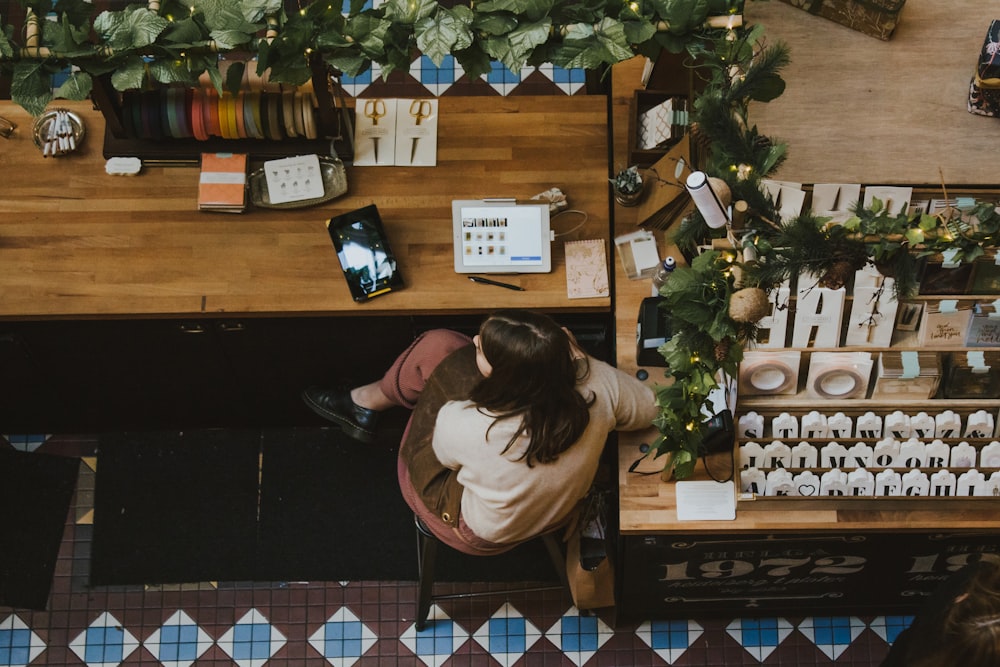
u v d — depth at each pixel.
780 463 3.61
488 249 4.02
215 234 4.08
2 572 4.49
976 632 2.57
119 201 4.11
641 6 3.32
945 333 3.54
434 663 4.40
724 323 2.87
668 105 4.00
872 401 3.60
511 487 3.37
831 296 3.47
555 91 5.16
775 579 4.09
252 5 3.34
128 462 4.66
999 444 3.55
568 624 4.44
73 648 4.41
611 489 4.02
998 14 3.96
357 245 4.00
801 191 3.76
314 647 4.43
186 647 4.42
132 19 3.31
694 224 3.11
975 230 2.82
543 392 3.26
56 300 3.97
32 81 3.34
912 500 3.59
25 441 4.68
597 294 4.00
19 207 4.09
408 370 4.03
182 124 3.99
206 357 4.23
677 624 4.45
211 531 4.57
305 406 4.55
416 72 5.15
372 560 4.54
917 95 3.88
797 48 3.92
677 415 3.13
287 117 3.98
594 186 4.16
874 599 4.28
